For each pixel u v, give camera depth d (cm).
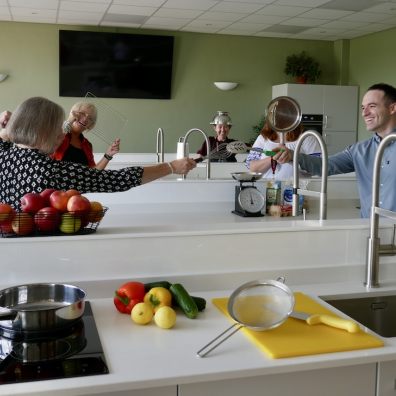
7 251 150
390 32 759
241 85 832
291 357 113
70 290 137
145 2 616
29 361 110
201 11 661
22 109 169
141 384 103
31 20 725
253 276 167
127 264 158
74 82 755
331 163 241
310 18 695
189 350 116
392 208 222
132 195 321
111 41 755
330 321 128
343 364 113
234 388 111
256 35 821
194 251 163
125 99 789
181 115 815
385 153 225
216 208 317
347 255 177
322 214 188
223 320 135
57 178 169
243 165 448
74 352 114
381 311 166
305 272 171
